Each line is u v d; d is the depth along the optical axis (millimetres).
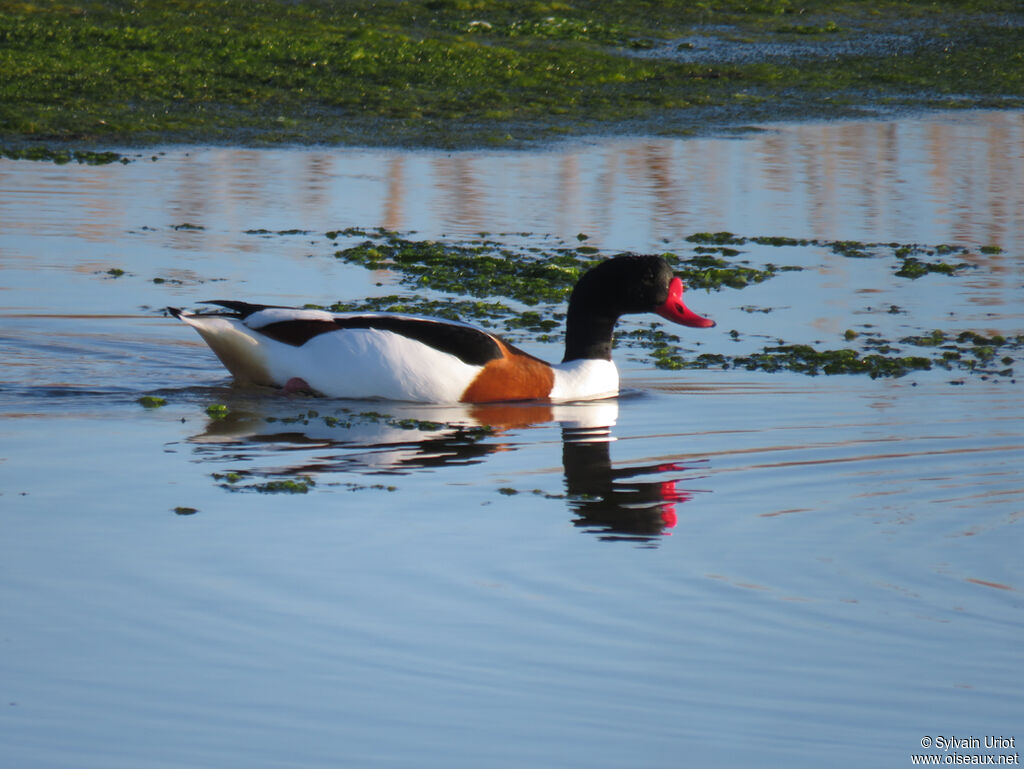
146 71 30125
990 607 8531
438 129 27984
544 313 16594
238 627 8016
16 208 20453
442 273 18031
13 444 11406
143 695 7238
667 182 24109
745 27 40656
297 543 9320
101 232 19297
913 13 44031
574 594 8609
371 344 13250
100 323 15203
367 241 19531
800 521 9977
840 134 29094
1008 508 10258
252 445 11602
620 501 10359
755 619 8312
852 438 12000
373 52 33031
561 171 24812
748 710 7246
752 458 11461
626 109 30734
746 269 18500
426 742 6867
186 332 15125
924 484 10797
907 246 20141
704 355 15016
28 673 7438
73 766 6598
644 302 14117
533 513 10055
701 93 32719
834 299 17297
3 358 13922
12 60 29656
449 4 39156
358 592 8539
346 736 6906
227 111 28328
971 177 25047
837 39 39812
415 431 12234
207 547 9180
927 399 13250
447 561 9062
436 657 7727
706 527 9852
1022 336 15742
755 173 25031
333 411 12844
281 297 16469
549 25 37938
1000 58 38219
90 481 10500
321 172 24016
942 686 7539
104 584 8547
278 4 37469
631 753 6812
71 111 27250
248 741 6836
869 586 8820
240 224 20203
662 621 8258
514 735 6941
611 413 12984
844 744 6914
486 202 22281
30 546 9133
